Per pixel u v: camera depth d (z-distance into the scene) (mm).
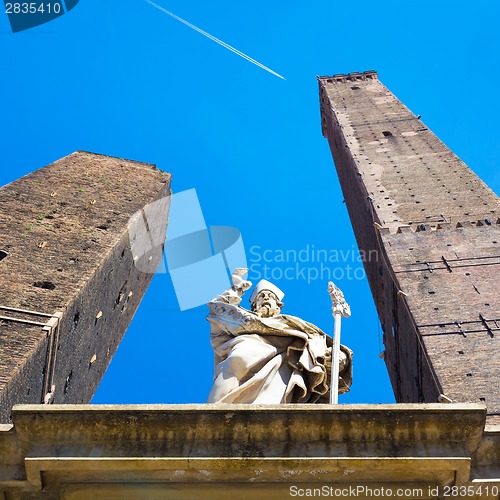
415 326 30219
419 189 42688
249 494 8672
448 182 43250
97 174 44469
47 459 8586
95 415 8844
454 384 26688
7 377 24578
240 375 11008
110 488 8664
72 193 40875
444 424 8805
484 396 25859
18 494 8773
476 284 32375
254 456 8594
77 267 33344
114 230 37812
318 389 11367
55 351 28594
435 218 38781
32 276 31797
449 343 29016
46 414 8844
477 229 36562
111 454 8680
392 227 38469
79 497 8680
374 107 60812
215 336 12125
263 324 11688
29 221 36656
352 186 49281
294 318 11938
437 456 8625
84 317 32438
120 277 38125
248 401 10688
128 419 8836
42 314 29062
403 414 8805
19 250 33688
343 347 11992
